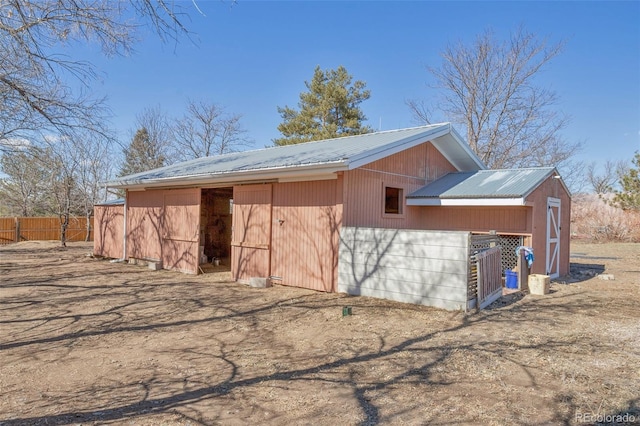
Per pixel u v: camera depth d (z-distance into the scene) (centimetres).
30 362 435
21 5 551
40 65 629
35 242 2127
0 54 602
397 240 729
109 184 1334
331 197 827
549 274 1020
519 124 2225
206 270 1198
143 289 865
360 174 862
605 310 673
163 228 1229
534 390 355
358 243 782
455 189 1001
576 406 323
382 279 746
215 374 400
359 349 473
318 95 2966
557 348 471
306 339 515
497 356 443
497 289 752
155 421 303
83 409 324
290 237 896
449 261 665
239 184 1012
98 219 1545
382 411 317
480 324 576
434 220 1072
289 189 903
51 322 596
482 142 2291
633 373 394
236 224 1015
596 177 3369
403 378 385
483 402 332
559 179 1081
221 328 567
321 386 368
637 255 1623
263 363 431
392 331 543
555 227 1064
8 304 711
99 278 1013
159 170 1405
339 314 636
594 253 1702
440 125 1057
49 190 2102
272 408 324
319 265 841
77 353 464
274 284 920
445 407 322
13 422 300
